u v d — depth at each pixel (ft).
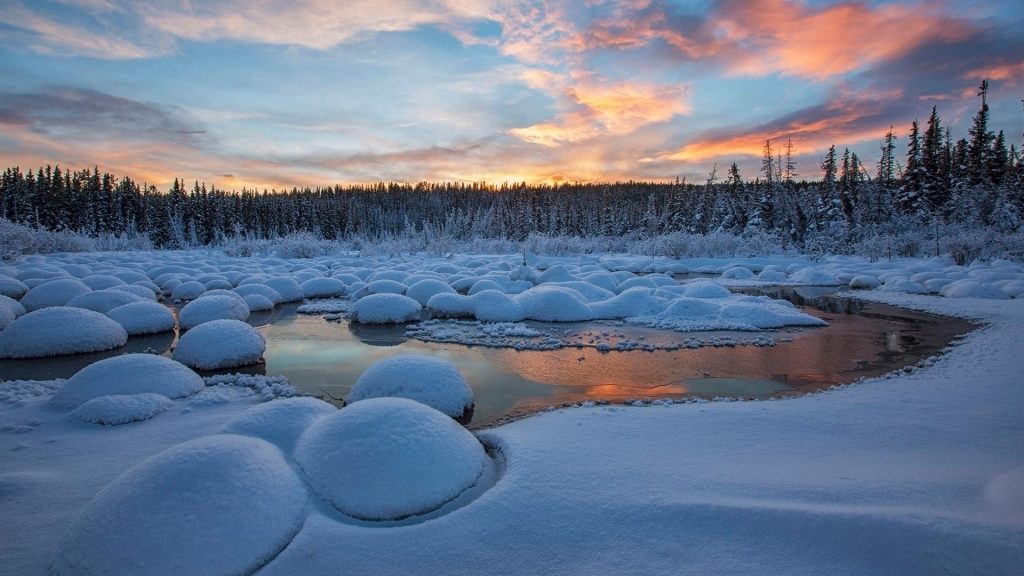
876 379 24.95
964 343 32.53
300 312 46.80
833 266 81.00
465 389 21.45
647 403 21.75
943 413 18.17
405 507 11.71
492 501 11.77
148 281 55.11
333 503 11.84
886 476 12.71
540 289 45.39
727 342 34.09
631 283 55.88
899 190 117.70
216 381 24.31
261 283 53.16
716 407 19.79
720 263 90.17
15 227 76.38
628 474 13.19
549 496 12.01
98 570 9.43
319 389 24.53
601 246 121.08
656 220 154.81
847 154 119.03
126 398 18.98
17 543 10.91
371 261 88.43
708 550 10.13
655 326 39.86
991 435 15.99
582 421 17.95
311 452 13.11
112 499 10.46
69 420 18.44
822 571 9.41
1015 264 66.39
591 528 10.91
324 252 107.14
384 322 40.57
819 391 23.47
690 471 13.35
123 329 33.60
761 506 11.05
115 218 167.32
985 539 9.32
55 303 40.60
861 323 41.24
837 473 13.01
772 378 26.32
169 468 10.98
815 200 118.62
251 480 11.16
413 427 13.32
